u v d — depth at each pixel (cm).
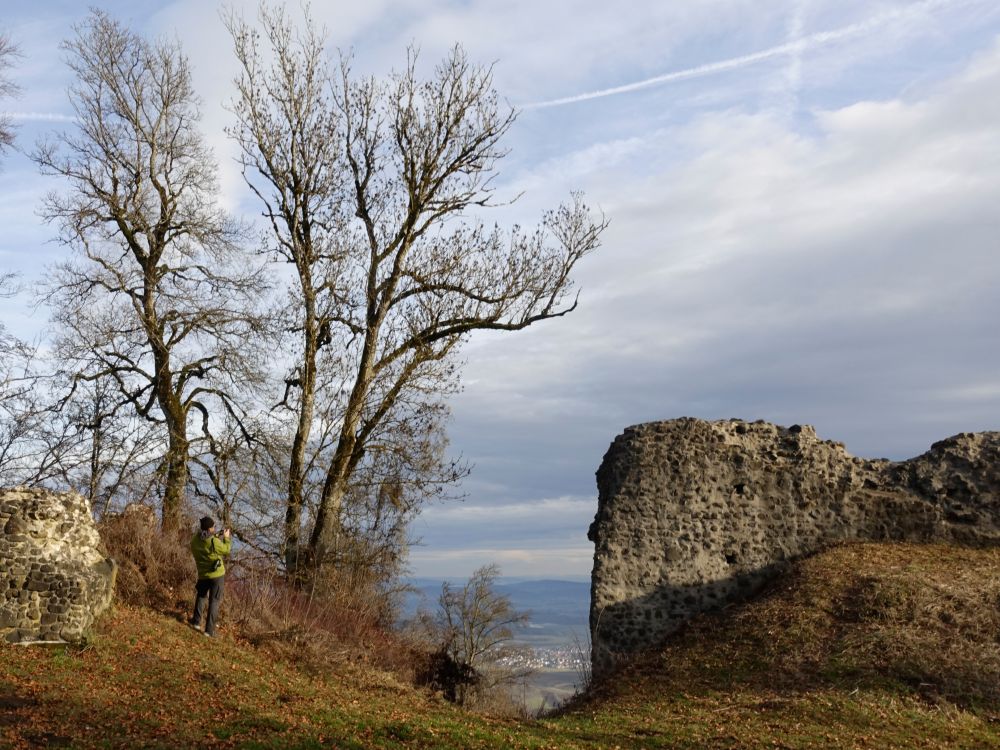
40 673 1177
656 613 1842
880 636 1473
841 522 1931
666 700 1420
